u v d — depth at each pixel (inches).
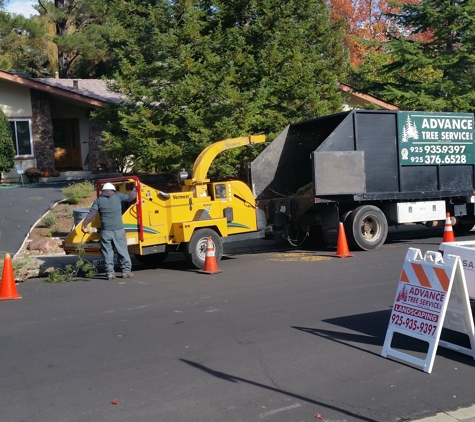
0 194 804.6
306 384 224.5
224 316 322.7
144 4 815.1
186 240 477.4
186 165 696.4
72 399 214.5
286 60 738.2
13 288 390.9
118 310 345.4
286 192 611.2
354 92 1087.6
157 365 248.1
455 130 616.1
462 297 241.9
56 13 1400.1
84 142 1079.6
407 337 278.5
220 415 198.8
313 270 455.5
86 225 448.5
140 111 717.9
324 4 830.5
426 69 1133.7
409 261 248.5
